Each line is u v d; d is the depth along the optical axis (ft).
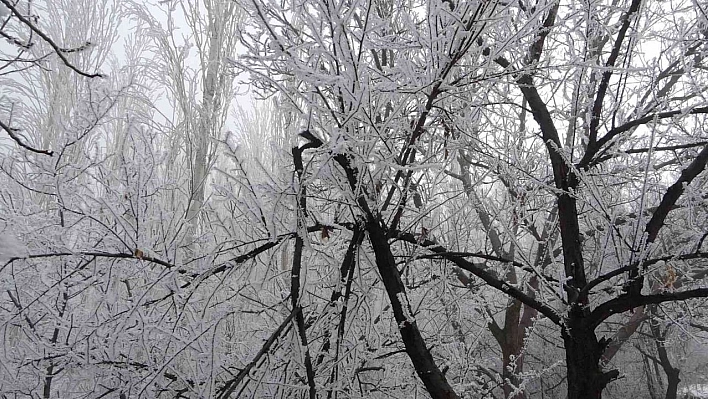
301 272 12.99
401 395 16.16
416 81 9.98
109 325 11.37
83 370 11.34
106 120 13.32
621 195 18.78
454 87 10.28
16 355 11.93
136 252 10.85
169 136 26.21
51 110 29.63
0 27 7.29
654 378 43.96
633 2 12.83
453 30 9.62
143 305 10.91
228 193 10.68
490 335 37.55
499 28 11.85
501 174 17.53
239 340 15.70
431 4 8.87
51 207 12.14
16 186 12.62
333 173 11.48
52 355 11.89
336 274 14.20
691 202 13.01
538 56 13.71
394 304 11.01
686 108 12.51
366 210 11.21
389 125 11.61
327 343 12.85
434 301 17.02
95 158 12.22
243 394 12.69
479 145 16.97
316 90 10.46
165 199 20.43
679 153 16.87
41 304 11.68
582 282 13.71
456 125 12.55
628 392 41.86
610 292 12.92
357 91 9.36
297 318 10.85
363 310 13.66
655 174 16.19
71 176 11.93
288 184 10.56
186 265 11.76
